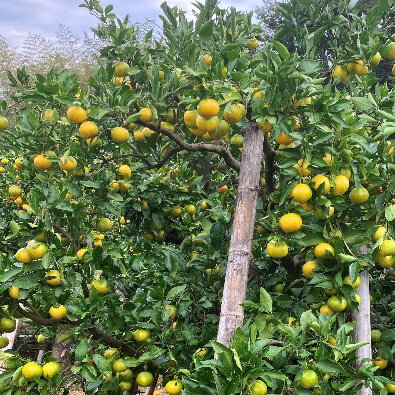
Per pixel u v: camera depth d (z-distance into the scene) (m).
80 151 1.93
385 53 2.18
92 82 2.02
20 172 3.00
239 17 2.43
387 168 1.79
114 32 2.14
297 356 1.48
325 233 1.63
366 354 1.68
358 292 1.73
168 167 3.14
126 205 2.50
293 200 1.62
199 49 2.24
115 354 1.94
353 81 2.29
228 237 2.30
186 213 2.56
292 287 2.18
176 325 2.10
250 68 1.90
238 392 1.26
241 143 2.25
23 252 1.68
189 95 1.92
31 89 2.32
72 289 1.98
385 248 1.65
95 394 1.97
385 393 1.63
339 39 2.37
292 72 1.56
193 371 1.72
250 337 1.44
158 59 2.25
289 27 2.35
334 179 1.63
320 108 1.62
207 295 2.23
